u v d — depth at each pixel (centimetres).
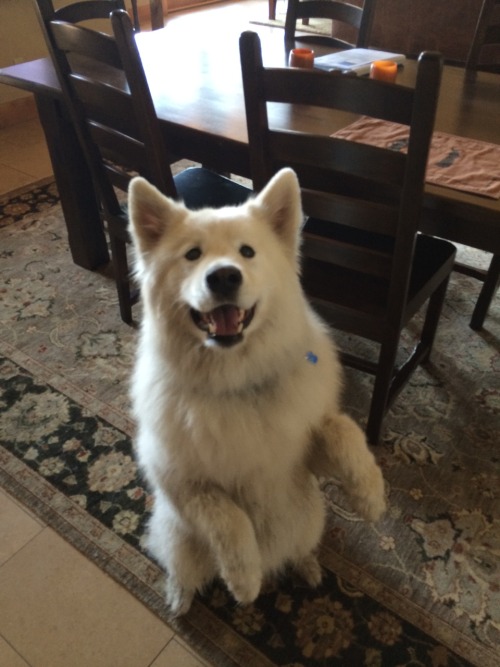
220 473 105
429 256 165
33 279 248
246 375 102
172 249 103
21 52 408
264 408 104
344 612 131
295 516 121
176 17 638
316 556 142
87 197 238
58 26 155
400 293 137
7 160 356
